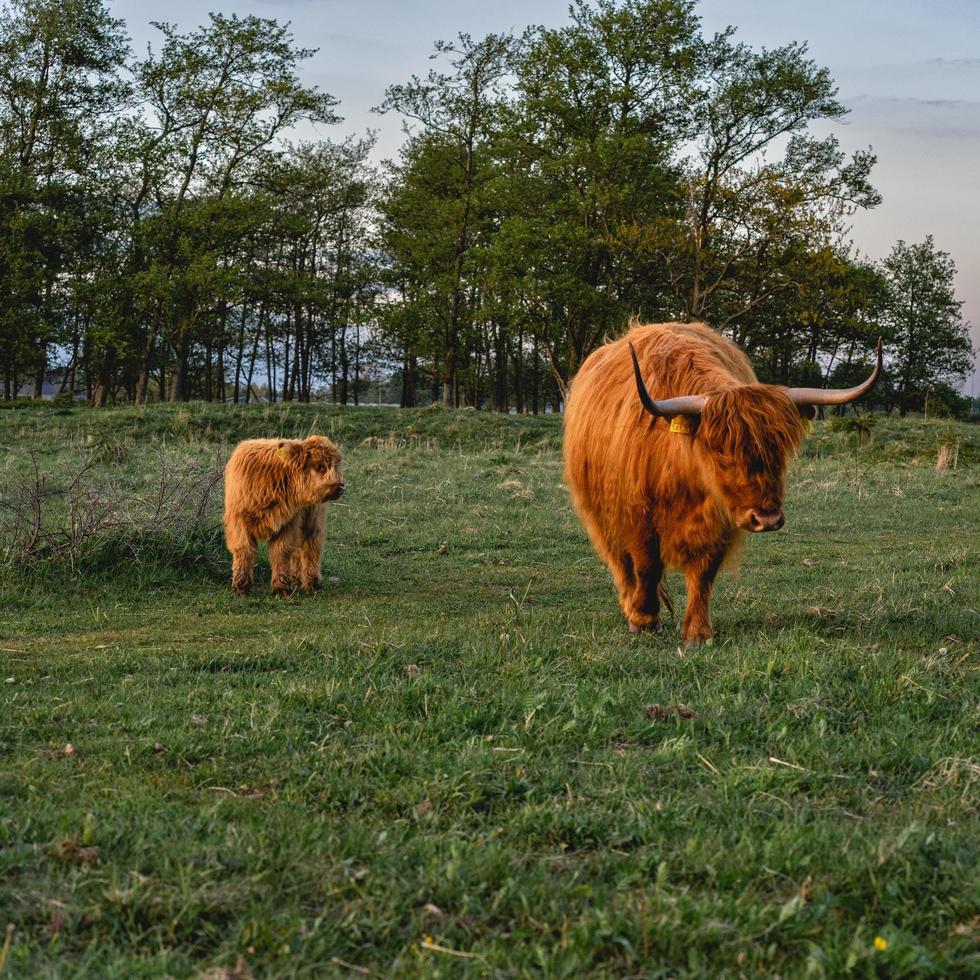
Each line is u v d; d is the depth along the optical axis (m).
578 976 2.62
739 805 3.77
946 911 2.95
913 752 4.36
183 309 42.31
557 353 45.22
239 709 5.08
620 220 38.81
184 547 9.96
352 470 17.69
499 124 40.72
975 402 61.41
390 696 5.21
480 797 3.85
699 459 6.07
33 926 2.81
